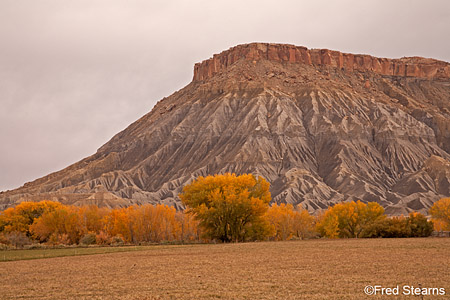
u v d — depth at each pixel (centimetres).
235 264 5103
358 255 5681
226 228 9231
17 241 9338
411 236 9669
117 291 3775
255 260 5425
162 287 3872
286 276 4225
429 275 4141
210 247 7681
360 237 10188
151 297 3528
